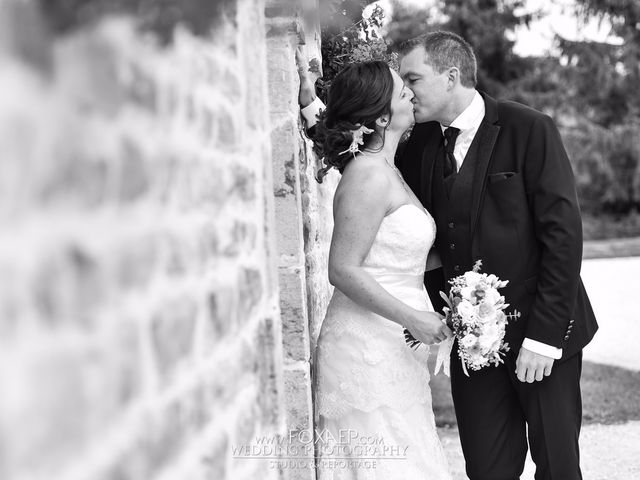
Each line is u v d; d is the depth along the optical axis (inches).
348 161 112.1
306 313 113.0
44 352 31.2
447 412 240.2
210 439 56.6
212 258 58.7
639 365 296.5
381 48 152.3
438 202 123.4
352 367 110.0
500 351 121.8
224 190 63.2
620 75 741.3
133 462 40.7
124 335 39.9
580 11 666.2
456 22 746.2
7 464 28.3
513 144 119.8
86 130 34.9
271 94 109.5
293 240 110.3
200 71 56.5
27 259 30.0
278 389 78.4
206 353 56.4
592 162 772.0
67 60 32.8
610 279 565.3
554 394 120.3
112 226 38.4
